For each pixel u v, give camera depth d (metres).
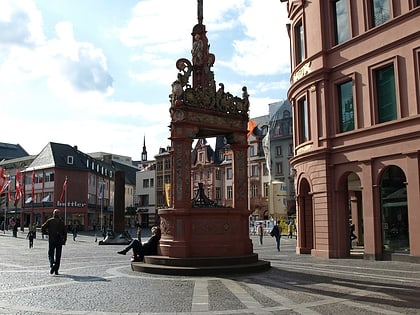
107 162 118.38
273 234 31.72
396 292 12.50
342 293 12.31
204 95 18.92
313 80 27.30
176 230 17.91
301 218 28.95
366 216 23.78
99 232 76.81
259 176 86.69
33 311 9.93
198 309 10.16
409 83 21.95
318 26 27.25
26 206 88.69
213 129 19.39
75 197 86.44
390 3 23.17
